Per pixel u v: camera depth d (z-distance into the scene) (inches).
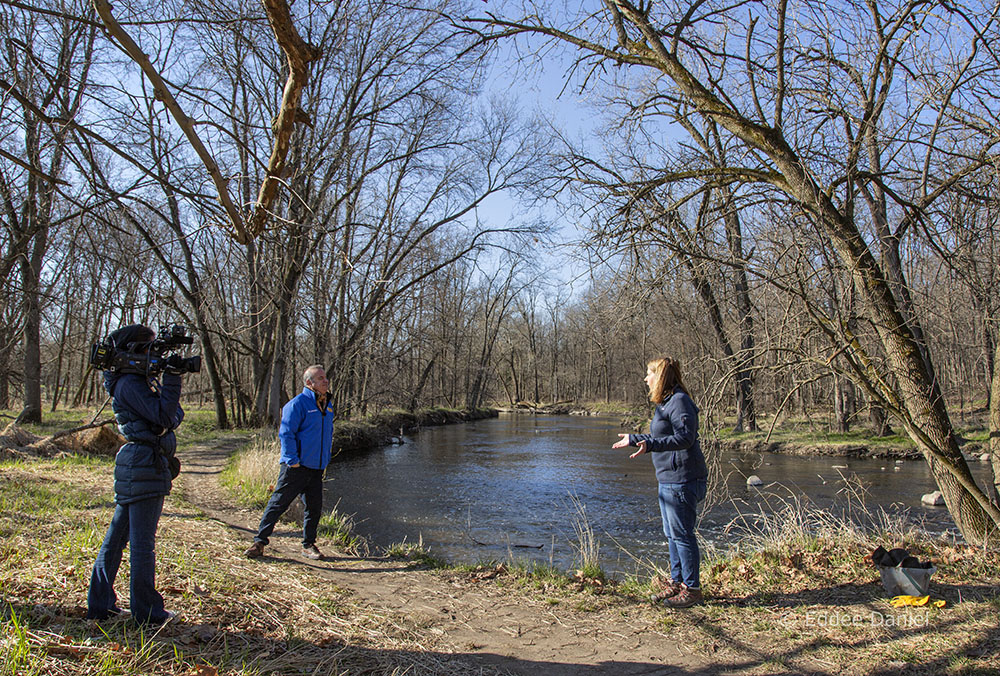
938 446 219.0
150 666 111.9
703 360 250.1
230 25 191.9
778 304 211.3
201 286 398.6
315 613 157.6
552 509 426.0
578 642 152.9
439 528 362.6
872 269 207.3
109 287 560.4
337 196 721.0
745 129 220.8
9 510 222.1
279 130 156.0
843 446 671.1
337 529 277.0
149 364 129.3
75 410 1011.3
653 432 177.5
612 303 266.8
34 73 220.1
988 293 228.2
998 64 211.8
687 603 175.8
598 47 239.5
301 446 214.4
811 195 205.0
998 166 202.5
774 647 148.0
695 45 256.4
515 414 1948.8
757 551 221.3
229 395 911.0
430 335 1011.3
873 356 234.5
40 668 102.7
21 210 398.6
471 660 139.6
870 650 142.8
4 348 534.0
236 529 252.5
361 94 721.0
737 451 714.2
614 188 239.3
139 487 128.2
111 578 130.3
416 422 1187.3
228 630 137.6
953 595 174.4
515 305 2193.7
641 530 362.0
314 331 724.7
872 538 229.3
